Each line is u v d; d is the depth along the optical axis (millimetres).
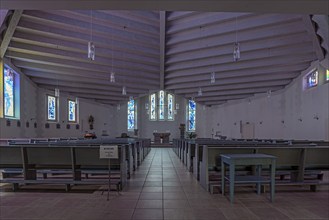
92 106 19406
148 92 18969
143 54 13688
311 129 12461
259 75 14375
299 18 9531
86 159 4668
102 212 3439
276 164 4633
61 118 16844
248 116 18062
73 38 11062
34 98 14727
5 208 3613
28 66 12641
